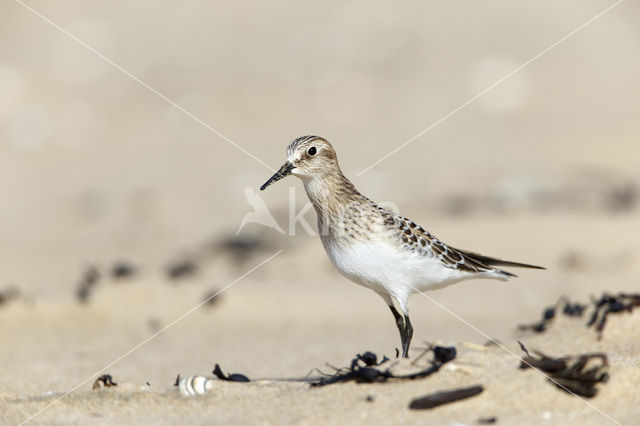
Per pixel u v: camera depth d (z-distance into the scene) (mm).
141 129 23594
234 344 9250
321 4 28469
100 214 18031
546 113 23328
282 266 13125
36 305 10859
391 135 22062
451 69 25906
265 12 28406
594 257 12234
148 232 16297
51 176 21141
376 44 26625
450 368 5844
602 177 16875
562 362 5621
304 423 5238
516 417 5156
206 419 5461
